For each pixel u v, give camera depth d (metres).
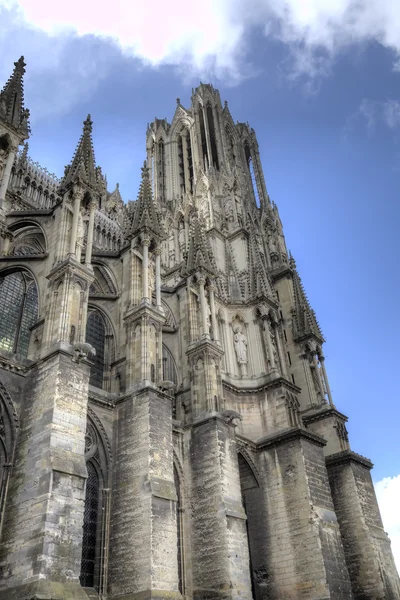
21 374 29.83
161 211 72.69
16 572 23.64
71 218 35.59
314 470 42.50
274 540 40.81
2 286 40.19
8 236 39.19
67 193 36.22
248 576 33.06
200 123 83.50
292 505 41.06
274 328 53.62
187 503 36.19
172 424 36.78
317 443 44.66
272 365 50.06
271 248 70.69
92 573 29.28
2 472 27.05
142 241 40.84
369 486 49.94
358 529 46.59
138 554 28.39
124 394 34.38
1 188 36.41
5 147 37.09
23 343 39.88
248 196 76.19
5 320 39.44
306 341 58.34
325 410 53.56
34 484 25.38
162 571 27.94
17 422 28.38
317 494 41.38
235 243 62.62
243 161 83.44
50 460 25.42
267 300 54.06
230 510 34.34
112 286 42.81
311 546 38.81
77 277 32.66
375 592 43.94
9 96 37.97
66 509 24.80
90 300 40.50
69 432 27.11
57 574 23.25
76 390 28.59
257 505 42.78
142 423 32.44
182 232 68.94
